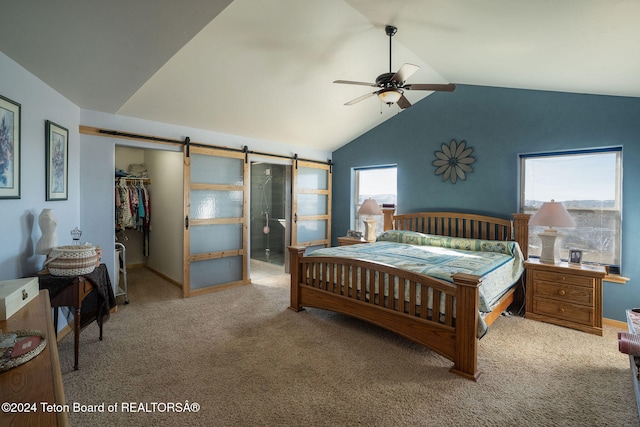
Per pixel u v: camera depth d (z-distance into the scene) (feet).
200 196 13.93
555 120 11.84
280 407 6.23
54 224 8.14
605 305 10.79
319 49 10.32
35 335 3.90
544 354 8.50
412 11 7.91
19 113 7.25
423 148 15.64
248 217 15.71
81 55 7.26
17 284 5.15
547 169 12.36
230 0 5.92
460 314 7.40
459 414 6.08
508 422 5.87
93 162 11.06
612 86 9.54
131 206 15.90
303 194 18.34
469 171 14.12
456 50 9.77
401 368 7.72
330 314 11.42
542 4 5.89
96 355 8.23
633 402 6.47
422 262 9.77
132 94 9.73
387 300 9.02
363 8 8.36
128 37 6.73
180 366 7.72
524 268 11.55
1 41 6.29
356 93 13.48
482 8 6.68
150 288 14.65
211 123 13.56
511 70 10.37
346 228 19.27
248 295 13.78
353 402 6.41
